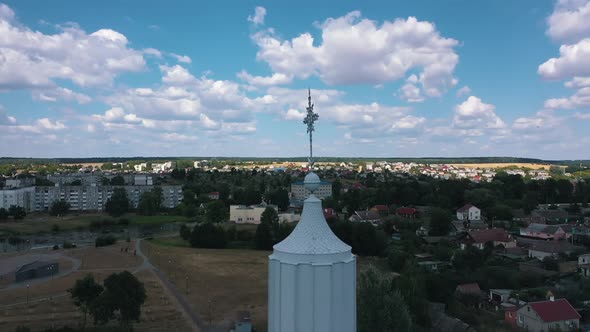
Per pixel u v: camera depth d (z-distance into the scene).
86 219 197.50
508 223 166.38
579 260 109.75
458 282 91.31
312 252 15.21
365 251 123.06
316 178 16.92
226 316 76.75
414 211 176.12
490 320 74.75
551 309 69.62
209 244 137.12
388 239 140.12
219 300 84.88
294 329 15.05
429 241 135.00
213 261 115.56
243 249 135.38
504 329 70.00
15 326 68.88
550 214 174.88
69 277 97.75
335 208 197.62
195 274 102.25
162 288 90.81
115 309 67.38
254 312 78.81
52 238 162.62
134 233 173.25
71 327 68.88
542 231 137.00
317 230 16.23
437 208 158.12
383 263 112.12
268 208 161.50
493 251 123.38
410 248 124.19
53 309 76.31
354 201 191.12
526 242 129.25
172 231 176.00
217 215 173.25
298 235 16.20
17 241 157.12
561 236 133.88
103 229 183.88
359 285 41.94
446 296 79.50
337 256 15.41
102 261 114.44
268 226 138.38
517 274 97.12
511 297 83.75
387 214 180.38
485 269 101.19
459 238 133.00
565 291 85.75
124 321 68.06
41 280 95.06
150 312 76.88
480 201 186.62
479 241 126.88
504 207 174.88
